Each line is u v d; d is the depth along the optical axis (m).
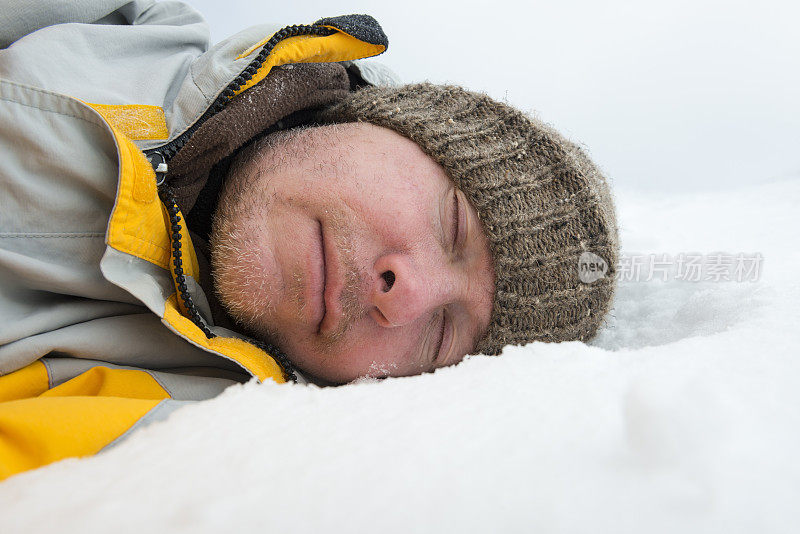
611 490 0.19
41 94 0.51
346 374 0.69
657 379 0.23
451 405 0.28
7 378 0.49
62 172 0.52
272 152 0.69
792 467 0.20
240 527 0.18
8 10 0.71
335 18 0.85
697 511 0.18
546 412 0.25
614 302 0.87
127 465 0.23
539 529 0.18
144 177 0.53
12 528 0.18
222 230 0.64
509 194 0.67
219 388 0.56
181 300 0.58
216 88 0.68
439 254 0.66
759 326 0.44
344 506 0.19
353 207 0.63
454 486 0.20
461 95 0.77
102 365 0.53
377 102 0.76
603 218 0.70
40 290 0.54
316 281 0.61
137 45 0.78
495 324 0.70
